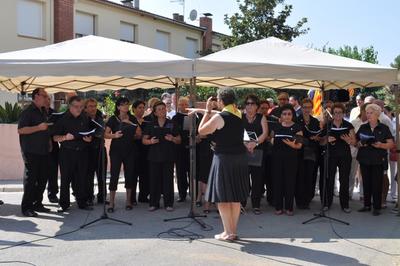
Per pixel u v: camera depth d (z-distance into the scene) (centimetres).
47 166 845
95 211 867
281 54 866
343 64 835
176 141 872
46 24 1936
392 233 735
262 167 862
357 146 870
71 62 772
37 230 733
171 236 704
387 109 1033
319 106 1241
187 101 942
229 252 629
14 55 812
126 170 878
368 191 877
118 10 2308
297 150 847
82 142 852
